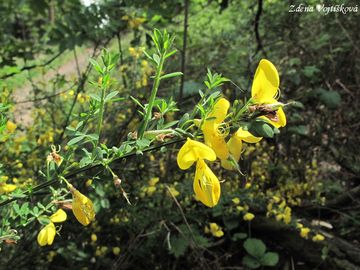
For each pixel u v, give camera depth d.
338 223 3.22
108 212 2.78
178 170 3.18
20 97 3.79
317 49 3.93
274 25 3.79
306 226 3.03
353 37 3.81
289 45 3.80
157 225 2.80
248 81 3.14
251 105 1.10
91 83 1.20
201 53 4.12
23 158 2.75
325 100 3.57
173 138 1.18
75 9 3.38
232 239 2.97
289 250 3.00
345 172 3.62
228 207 2.98
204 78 3.62
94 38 3.15
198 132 1.13
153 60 1.16
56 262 2.88
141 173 2.89
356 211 3.23
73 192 1.22
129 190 2.77
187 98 3.33
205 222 2.97
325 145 3.71
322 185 3.41
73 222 2.79
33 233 2.53
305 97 3.80
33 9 3.60
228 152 1.10
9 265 2.45
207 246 2.82
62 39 3.12
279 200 3.04
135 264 2.88
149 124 1.25
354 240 3.08
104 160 1.19
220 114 1.10
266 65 1.09
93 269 2.77
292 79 3.74
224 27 4.82
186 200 2.81
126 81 3.42
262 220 3.02
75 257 2.73
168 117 2.92
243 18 4.15
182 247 2.78
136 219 2.77
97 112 1.25
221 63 3.75
